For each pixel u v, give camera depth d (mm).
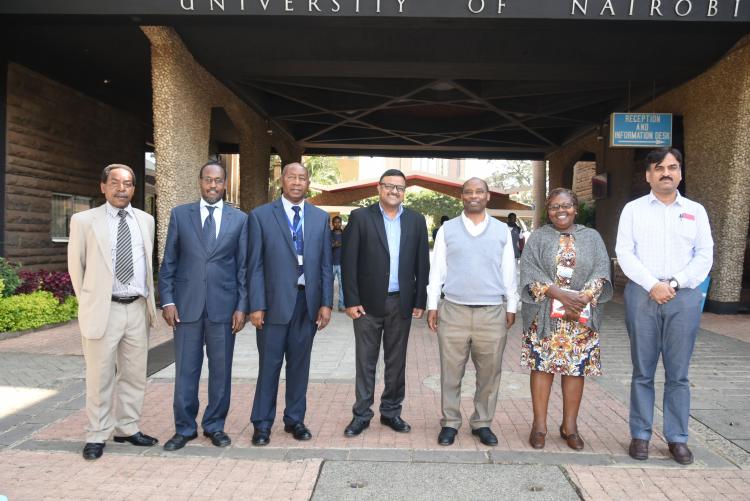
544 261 3867
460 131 18188
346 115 16328
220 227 3938
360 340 4152
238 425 4309
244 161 15391
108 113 14297
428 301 4133
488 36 10062
